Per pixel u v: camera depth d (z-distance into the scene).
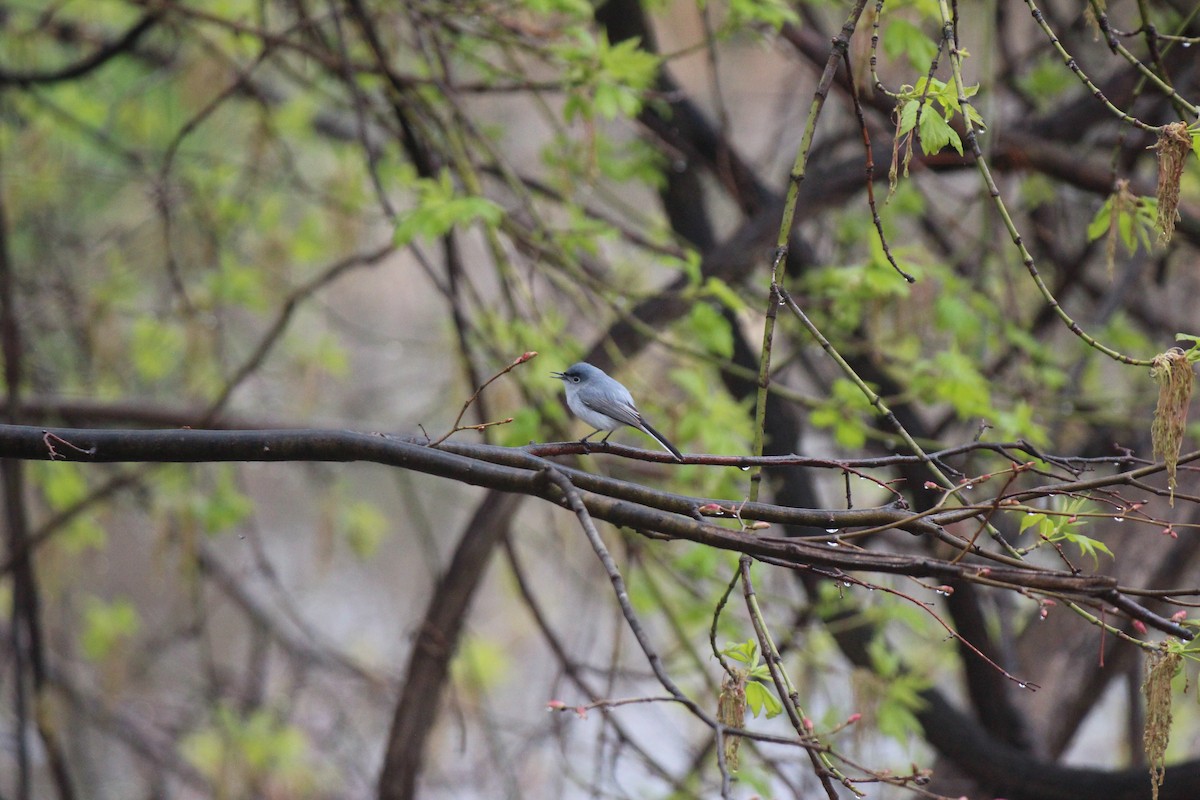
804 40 10.48
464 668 13.73
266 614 17.34
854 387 9.17
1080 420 11.27
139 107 15.48
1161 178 5.18
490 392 10.90
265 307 14.18
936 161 10.52
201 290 14.85
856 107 5.61
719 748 4.31
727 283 10.74
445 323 13.42
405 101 10.02
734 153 11.52
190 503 12.84
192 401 14.32
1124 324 13.16
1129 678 12.20
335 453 5.35
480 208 8.59
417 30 10.17
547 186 12.81
